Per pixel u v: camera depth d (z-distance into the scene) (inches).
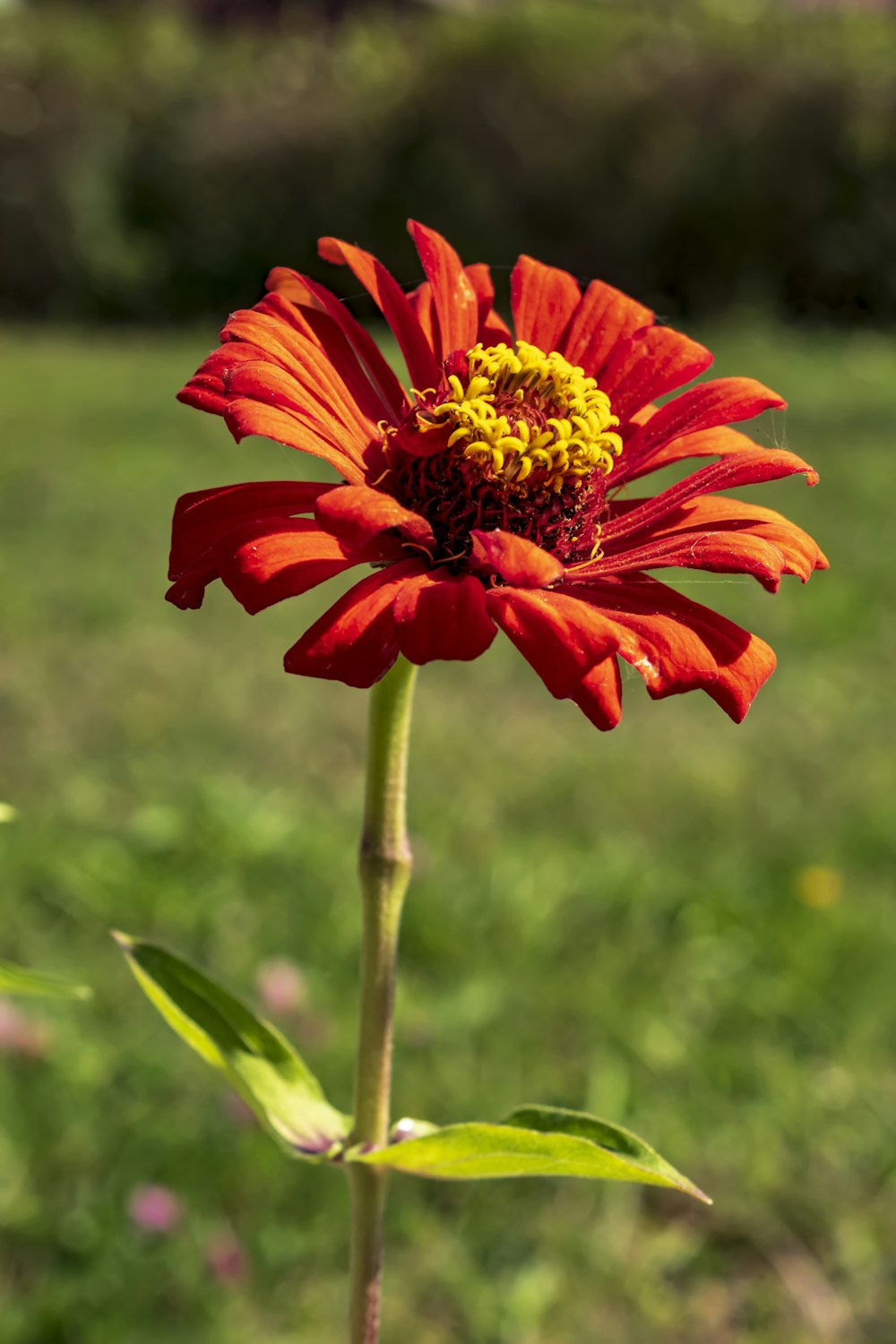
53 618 179.8
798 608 181.2
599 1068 96.0
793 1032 100.8
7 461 257.3
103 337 488.4
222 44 571.2
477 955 107.0
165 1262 83.2
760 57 462.0
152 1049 97.5
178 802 130.5
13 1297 81.4
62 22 577.9
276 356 49.9
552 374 55.1
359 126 502.3
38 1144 89.4
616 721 45.2
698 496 54.7
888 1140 92.4
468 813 130.4
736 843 126.0
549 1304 83.7
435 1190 89.3
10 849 119.0
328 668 43.9
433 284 56.8
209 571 47.9
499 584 51.8
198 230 530.3
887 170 455.5
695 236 471.8
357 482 47.5
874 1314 84.0
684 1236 88.0
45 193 532.1
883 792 135.9
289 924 112.0
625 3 512.7
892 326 459.2
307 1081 54.5
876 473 237.0
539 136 479.5
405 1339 81.4
